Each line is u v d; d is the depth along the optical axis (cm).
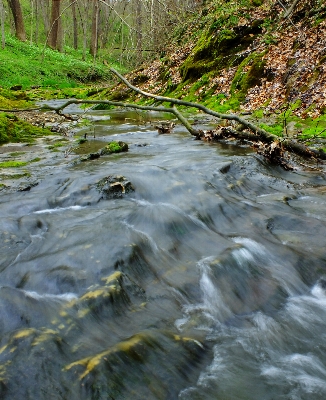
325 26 1260
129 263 363
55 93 2161
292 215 488
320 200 543
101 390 228
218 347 287
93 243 393
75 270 347
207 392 245
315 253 411
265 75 1320
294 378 263
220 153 749
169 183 574
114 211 483
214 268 367
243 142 852
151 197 541
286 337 304
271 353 286
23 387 226
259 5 1681
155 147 848
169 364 258
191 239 430
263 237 440
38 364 241
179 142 897
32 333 266
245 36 1568
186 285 347
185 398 238
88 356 250
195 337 289
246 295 349
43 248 393
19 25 3269
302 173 668
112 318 296
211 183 575
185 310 320
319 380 263
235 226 470
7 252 385
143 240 408
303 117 1012
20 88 2359
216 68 1578
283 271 384
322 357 286
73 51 3841
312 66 1159
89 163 700
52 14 3316
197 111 1414
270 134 769
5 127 919
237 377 259
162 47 2050
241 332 306
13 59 2761
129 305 313
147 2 1658
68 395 224
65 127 1117
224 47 1589
